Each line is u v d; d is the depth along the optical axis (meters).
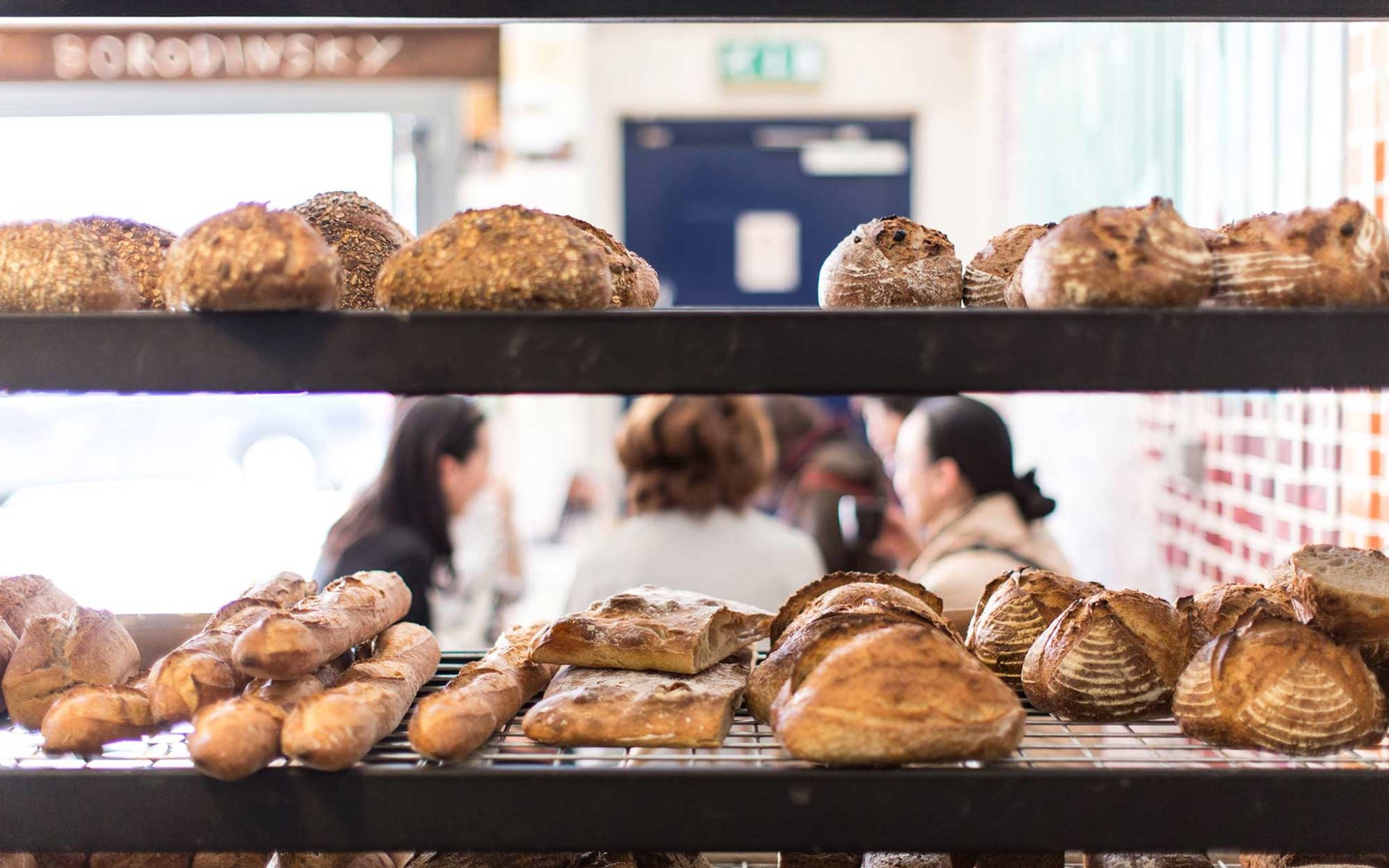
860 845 0.91
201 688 1.01
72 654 1.10
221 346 0.93
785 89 4.90
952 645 0.99
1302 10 1.02
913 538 2.88
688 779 0.92
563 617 1.15
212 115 3.26
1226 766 0.95
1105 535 3.34
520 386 0.92
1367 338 0.90
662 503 2.27
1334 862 1.09
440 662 1.32
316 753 0.91
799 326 0.91
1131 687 1.07
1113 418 3.26
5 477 4.14
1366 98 1.69
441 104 3.29
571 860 1.13
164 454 4.28
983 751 0.93
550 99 4.89
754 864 1.30
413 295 0.97
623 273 1.12
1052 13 1.02
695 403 2.25
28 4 1.02
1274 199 2.08
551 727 1.02
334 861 1.13
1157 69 2.83
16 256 0.96
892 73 4.88
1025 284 1.00
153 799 0.93
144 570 3.10
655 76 4.87
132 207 3.30
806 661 1.01
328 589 1.22
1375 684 1.00
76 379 0.93
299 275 0.92
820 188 4.97
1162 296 0.94
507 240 0.97
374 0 1.03
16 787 0.93
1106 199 3.26
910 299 1.10
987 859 1.15
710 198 4.98
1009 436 2.26
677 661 1.09
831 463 3.04
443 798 0.92
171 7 1.03
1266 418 2.11
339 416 4.34
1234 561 2.29
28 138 3.23
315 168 3.38
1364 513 1.69
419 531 2.58
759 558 2.25
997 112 4.58
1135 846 0.91
